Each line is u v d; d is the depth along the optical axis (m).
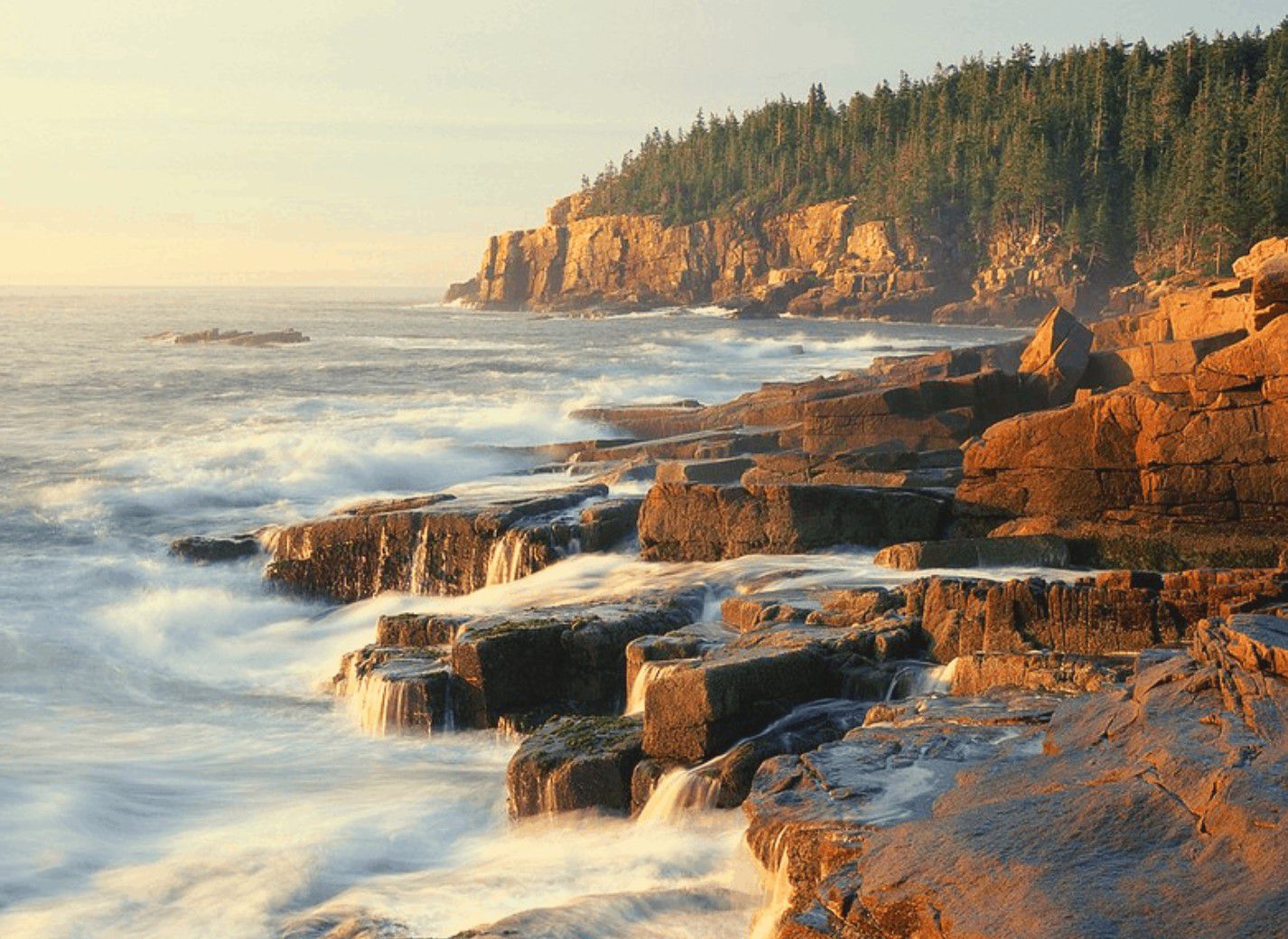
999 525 23.33
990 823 9.38
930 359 45.75
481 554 27.25
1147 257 163.62
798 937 9.13
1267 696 9.91
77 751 18.88
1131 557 21.59
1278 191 123.94
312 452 43.00
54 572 29.30
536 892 12.84
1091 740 10.71
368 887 13.45
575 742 15.90
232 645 25.78
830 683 16.39
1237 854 8.05
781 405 39.06
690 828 14.15
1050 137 189.38
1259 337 21.12
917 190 197.12
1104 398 22.55
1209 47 197.25
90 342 118.94
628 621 19.91
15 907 13.28
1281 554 19.34
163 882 13.79
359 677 20.72
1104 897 8.05
